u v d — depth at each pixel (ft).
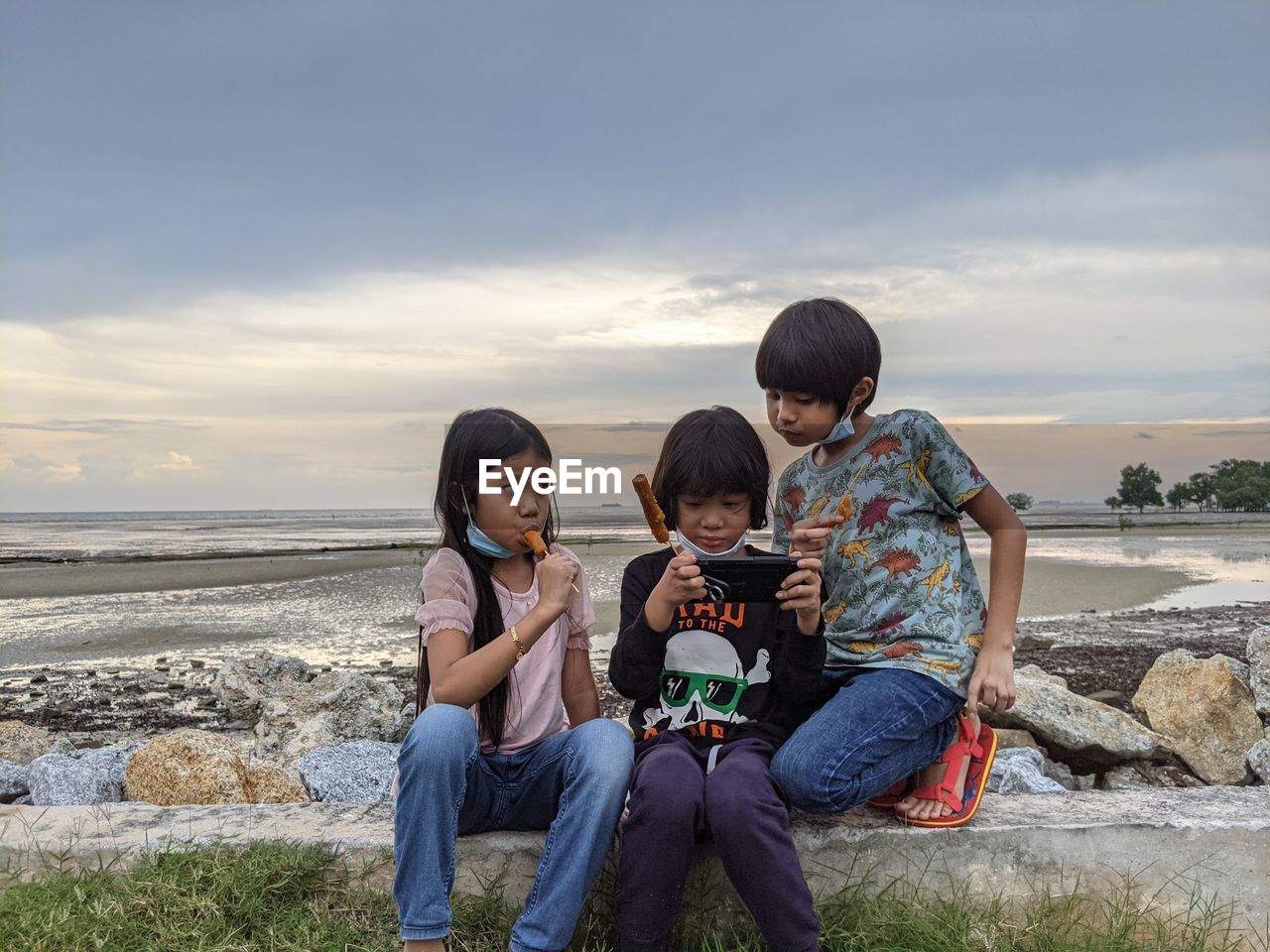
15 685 32.14
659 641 8.93
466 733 8.29
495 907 9.12
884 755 8.99
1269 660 19.67
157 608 53.26
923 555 9.64
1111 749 17.71
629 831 8.25
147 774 14.23
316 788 14.92
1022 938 9.02
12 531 193.88
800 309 9.62
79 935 8.43
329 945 8.55
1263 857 9.62
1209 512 288.71
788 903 7.98
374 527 221.25
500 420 9.23
